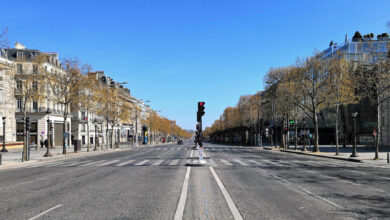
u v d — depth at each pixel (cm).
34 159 2891
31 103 6178
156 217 733
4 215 764
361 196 1006
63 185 1259
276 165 2181
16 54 5859
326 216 745
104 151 4800
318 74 3834
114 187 1187
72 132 7775
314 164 2305
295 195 1021
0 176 1662
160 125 13050
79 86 3881
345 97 3494
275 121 5644
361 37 6175
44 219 721
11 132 5294
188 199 948
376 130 2730
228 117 11106
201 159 2141
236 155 3488
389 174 1672
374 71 2811
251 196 1000
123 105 6353
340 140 6875
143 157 3169
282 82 4650
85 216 745
